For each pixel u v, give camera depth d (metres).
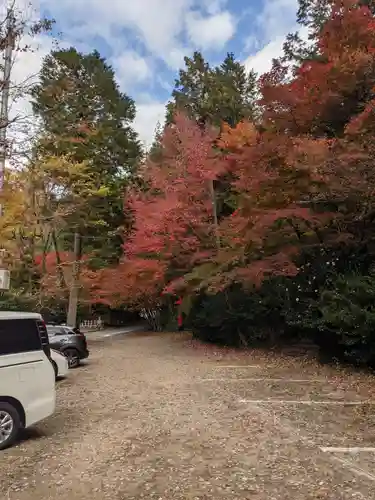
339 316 13.04
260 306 21.09
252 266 16.91
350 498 4.68
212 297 23.44
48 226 21.69
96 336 34.00
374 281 12.72
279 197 14.76
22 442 6.96
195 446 6.62
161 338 31.95
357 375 13.12
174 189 21.31
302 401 9.93
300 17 21.86
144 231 22.38
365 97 13.76
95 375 14.80
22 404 6.91
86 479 5.30
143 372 15.48
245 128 17.42
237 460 5.96
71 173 20.38
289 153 12.59
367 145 11.29
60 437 7.25
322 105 13.66
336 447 6.50
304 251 16.88
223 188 23.84
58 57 29.08
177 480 5.24
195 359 19.41
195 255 21.05
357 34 13.46
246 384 12.44
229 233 18.81
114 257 34.94
